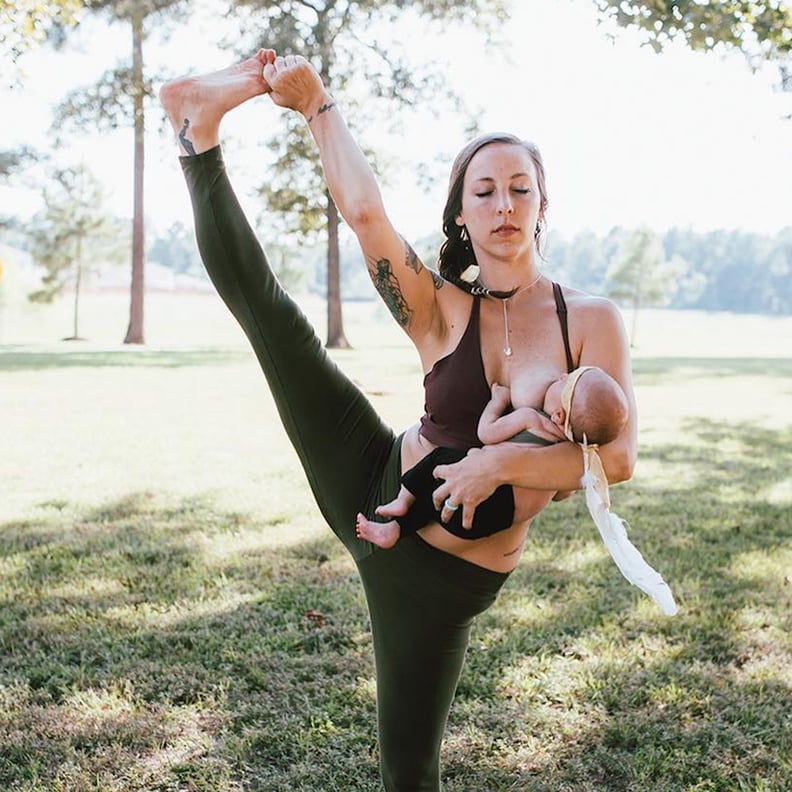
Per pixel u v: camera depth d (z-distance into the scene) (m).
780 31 6.77
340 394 2.21
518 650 3.93
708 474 8.27
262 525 6.05
